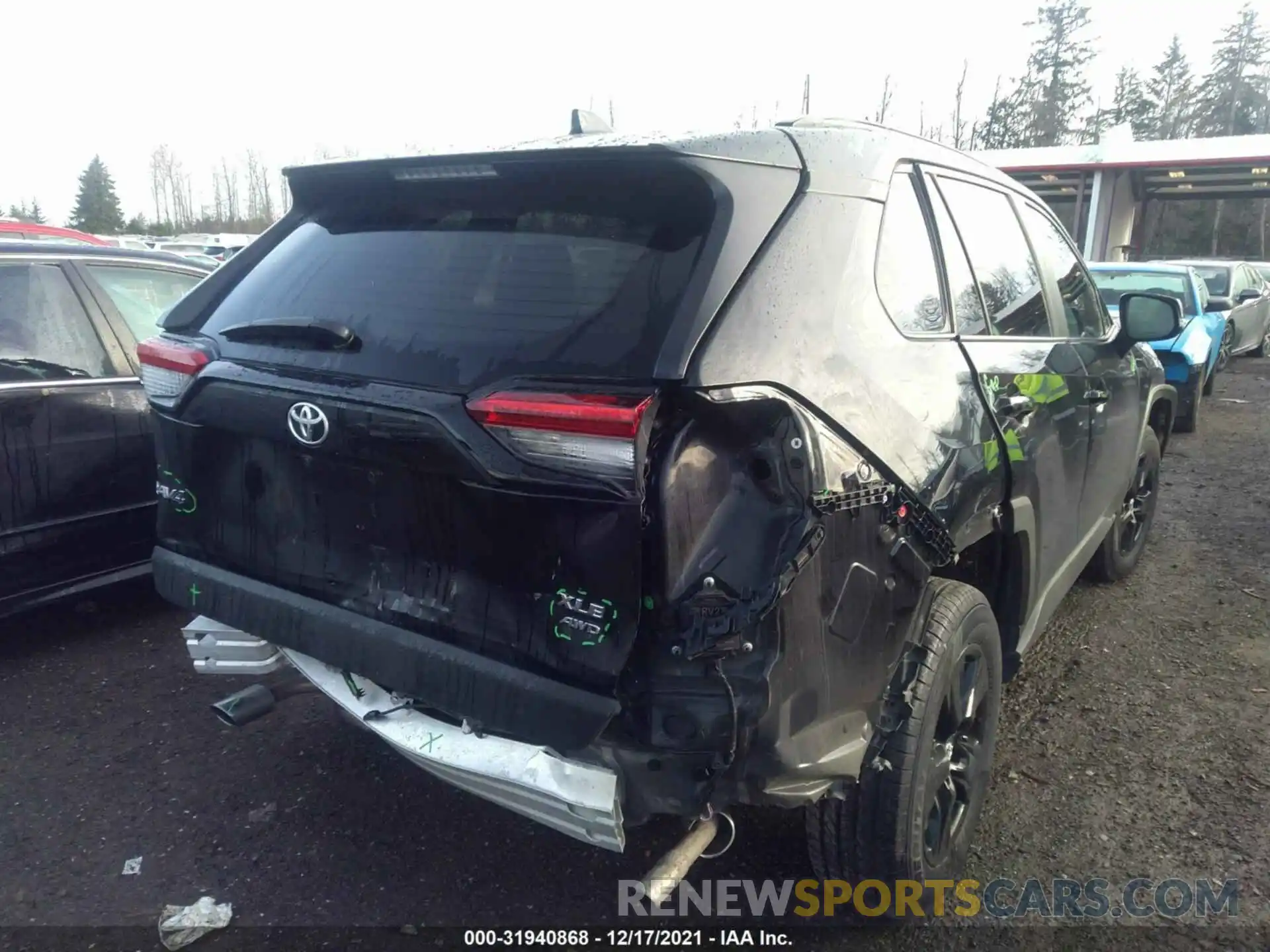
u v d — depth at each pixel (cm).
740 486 194
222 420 250
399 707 238
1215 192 2488
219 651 276
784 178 225
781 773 199
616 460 183
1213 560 548
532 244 225
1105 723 365
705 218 209
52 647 436
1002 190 351
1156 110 5756
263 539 253
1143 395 469
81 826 305
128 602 488
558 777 204
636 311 200
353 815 313
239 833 303
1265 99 5538
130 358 442
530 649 203
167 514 280
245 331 250
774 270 208
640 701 193
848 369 220
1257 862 284
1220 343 1127
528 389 196
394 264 243
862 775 238
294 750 352
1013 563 315
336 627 236
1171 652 426
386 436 212
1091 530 411
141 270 472
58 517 411
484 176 233
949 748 264
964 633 257
